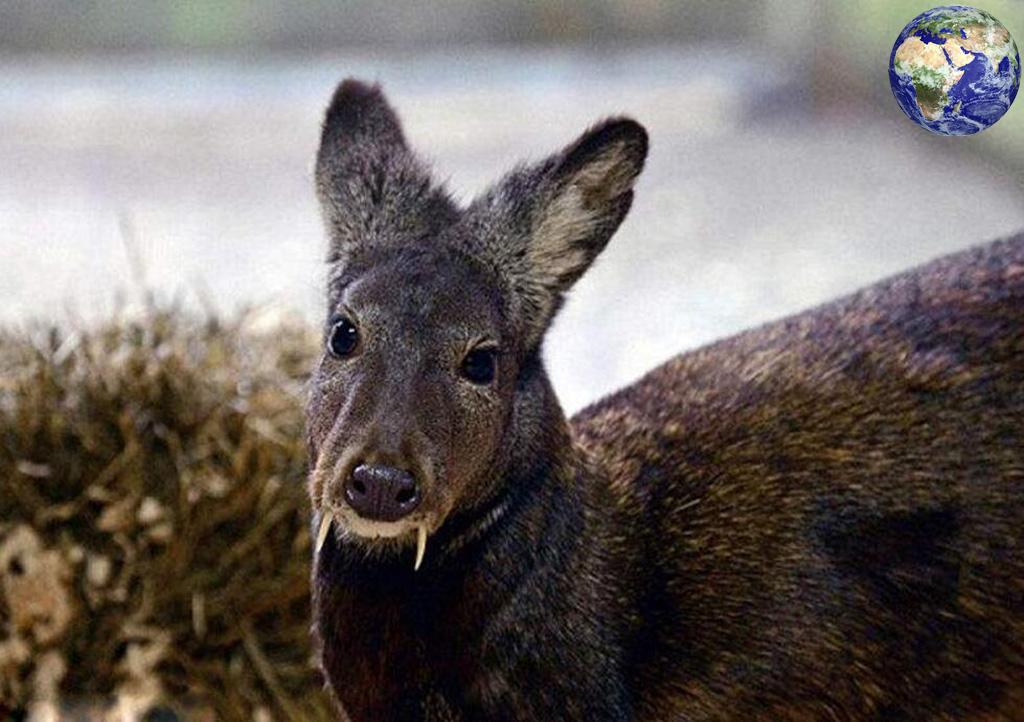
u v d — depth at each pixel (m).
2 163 20.06
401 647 6.92
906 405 7.41
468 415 6.56
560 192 7.07
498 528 6.87
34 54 23.86
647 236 17.62
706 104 22.19
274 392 9.81
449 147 20.67
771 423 7.48
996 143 20.05
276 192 19.20
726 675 7.30
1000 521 7.27
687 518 7.38
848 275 16.36
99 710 9.43
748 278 16.41
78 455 9.63
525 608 6.89
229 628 9.55
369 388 6.41
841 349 7.63
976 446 7.32
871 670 7.32
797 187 19.25
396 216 7.07
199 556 9.54
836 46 22.55
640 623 7.17
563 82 22.42
